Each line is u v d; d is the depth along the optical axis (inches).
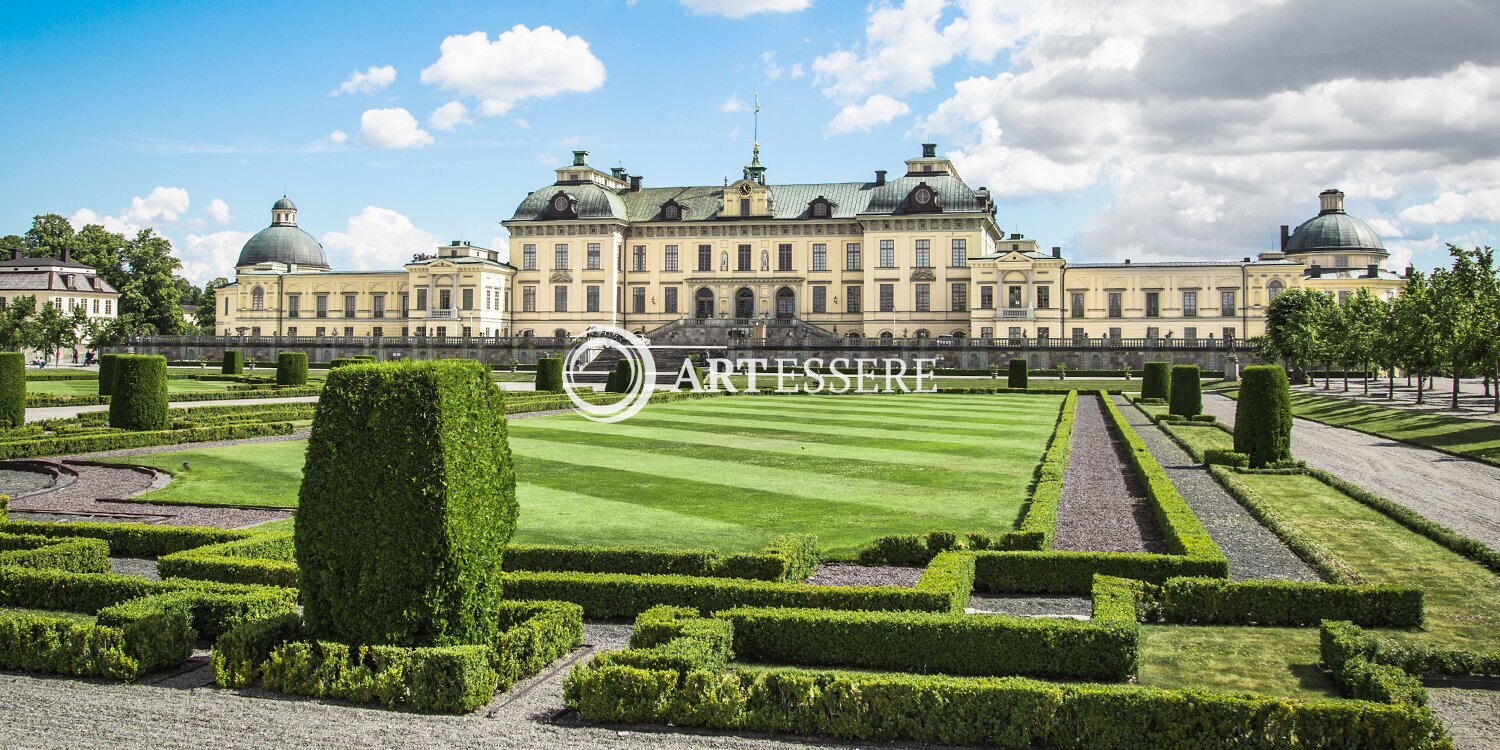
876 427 1765.5
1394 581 698.2
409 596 497.0
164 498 1045.2
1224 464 1269.7
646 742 448.8
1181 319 4471.0
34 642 529.3
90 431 1577.3
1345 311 3132.4
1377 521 912.9
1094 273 4517.7
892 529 884.6
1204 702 432.5
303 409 2033.7
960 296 4500.5
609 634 609.3
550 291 4830.2
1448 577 708.7
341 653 495.8
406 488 496.7
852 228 4667.8
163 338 4685.0
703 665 492.7
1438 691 497.7
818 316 4682.6
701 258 4790.8
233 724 459.2
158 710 475.8
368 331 5078.7
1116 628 511.5
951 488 1096.8
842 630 537.3
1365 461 1369.3
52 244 5689.0
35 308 4813.0
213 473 1225.4
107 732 448.1
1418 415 2001.7
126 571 762.2
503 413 550.3
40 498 1063.6
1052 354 3954.2
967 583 665.6
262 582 673.6
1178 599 623.8
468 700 478.0
